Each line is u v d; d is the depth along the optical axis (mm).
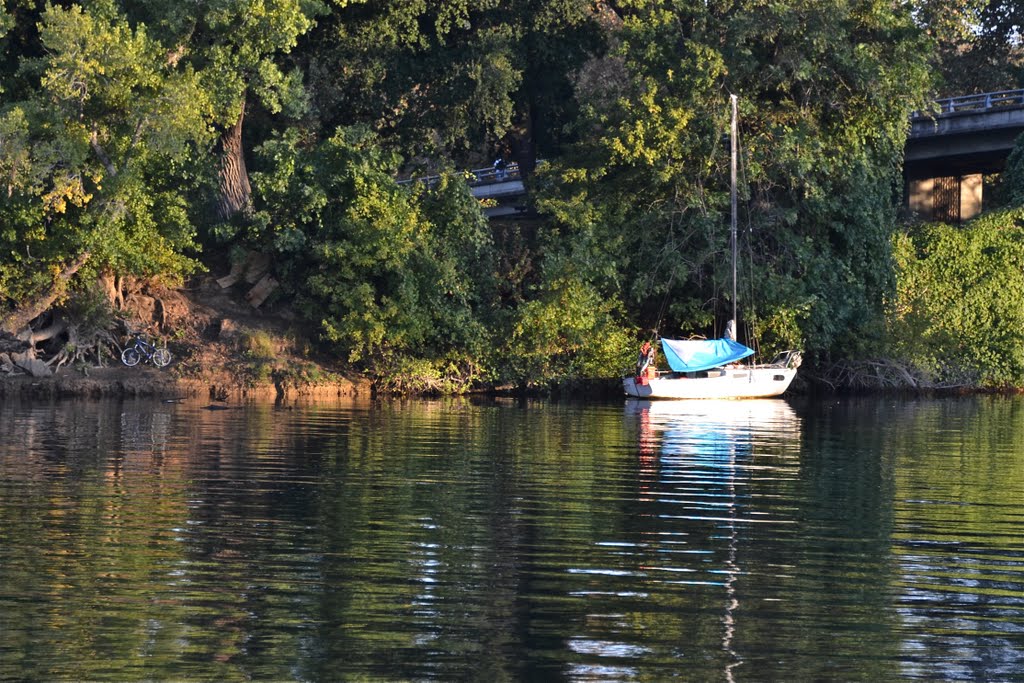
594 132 112375
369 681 23844
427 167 127250
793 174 104938
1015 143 135750
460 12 120750
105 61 87500
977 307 114875
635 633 26969
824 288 105375
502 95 121750
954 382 112312
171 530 37031
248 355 99938
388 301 101375
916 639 26734
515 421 76938
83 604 28594
